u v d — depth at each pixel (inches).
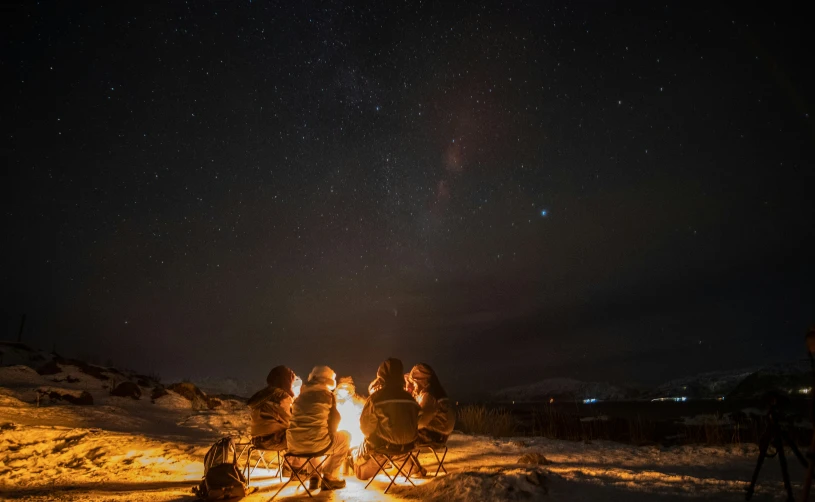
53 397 405.7
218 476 180.9
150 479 213.5
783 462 133.2
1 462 237.3
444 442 210.5
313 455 186.5
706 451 289.7
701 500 142.9
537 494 155.8
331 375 198.5
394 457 211.6
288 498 181.3
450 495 164.6
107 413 383.6
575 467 236.2
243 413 449.7
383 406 190.2
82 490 194.2
